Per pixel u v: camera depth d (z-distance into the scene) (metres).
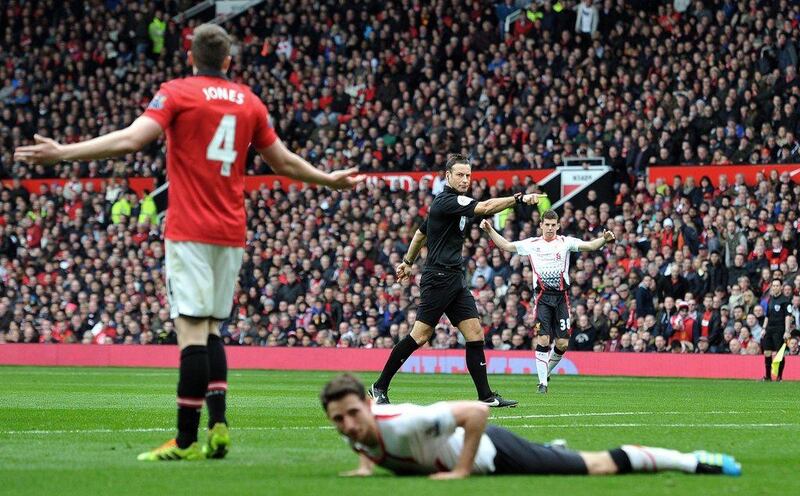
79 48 82.88
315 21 78.81
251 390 37.84
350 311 61.75
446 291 27.08
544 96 69.31
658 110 64.00
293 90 76.25
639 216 59.62
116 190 71.75
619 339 55.53
